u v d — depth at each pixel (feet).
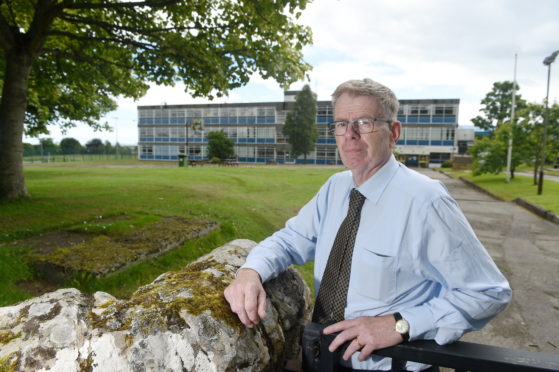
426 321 3.74
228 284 4.36
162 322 3.24
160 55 23.90
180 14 24.18
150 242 15.01
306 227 5.27
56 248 13.61
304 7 19.75
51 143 222.89
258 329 3.91
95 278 11.50
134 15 24.21
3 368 2.68
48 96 33.37
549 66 53.36
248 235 21.61
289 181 57.11
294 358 4.75
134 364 2.93
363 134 4.38
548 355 3.52
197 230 17.84
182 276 4.43
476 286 3.83
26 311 3.16
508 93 155.74
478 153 81.66
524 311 13.93
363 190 4.37
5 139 23.11
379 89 4.41
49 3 22.30
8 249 13.04
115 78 30.27
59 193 27.91
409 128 176.04
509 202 46.91
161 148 214.69
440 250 3.92
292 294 5.07
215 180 48.88
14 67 23.31
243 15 22.74
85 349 2.92
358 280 4.28
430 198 4.00
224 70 23.88
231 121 201.57
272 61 23.84
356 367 4.17
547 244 24.89
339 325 3.88
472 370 3.51
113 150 246.68
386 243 4.12
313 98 176.55
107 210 21.49
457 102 170.19
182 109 207.51
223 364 3.24
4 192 22.95
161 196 29.66
